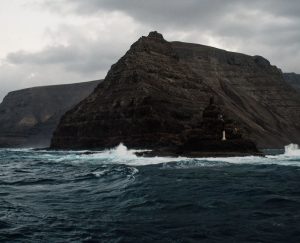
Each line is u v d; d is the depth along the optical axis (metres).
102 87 140.88
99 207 19.42
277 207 19.31
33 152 117.00
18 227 15.50
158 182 28.03
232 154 56.41
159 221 16.50
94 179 30.58
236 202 20.52
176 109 119.56
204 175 33.09
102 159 61.56
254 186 26.34
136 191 23.91
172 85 133.38
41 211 18.47
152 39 148.50
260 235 14.40
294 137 188.38
